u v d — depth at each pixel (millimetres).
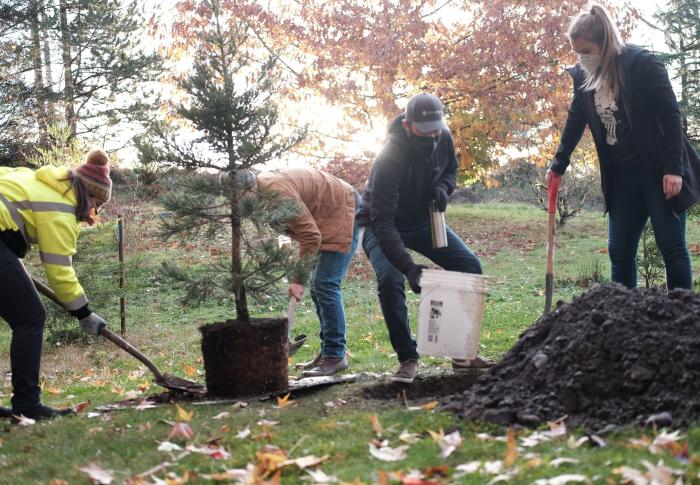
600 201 24156
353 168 14312
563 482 2514
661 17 18688
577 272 13023
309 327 8664
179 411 3797
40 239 4141
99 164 4312
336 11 14266
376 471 2816
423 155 4344
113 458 3336
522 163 20391
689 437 2836
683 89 18391
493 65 13727
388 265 4488
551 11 14109
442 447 3025
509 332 7410
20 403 4215
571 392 3400
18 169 4324
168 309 10945
